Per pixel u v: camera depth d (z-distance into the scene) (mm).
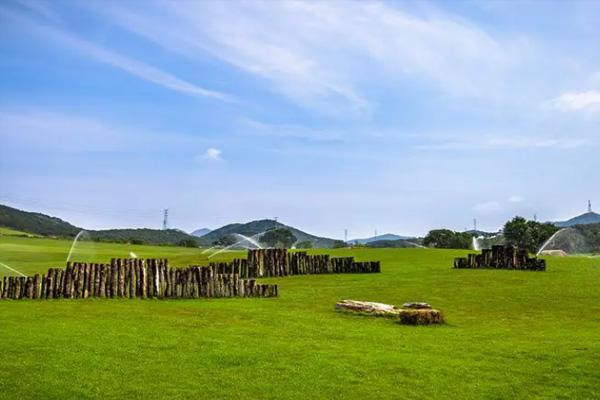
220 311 21656
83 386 11234
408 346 15336
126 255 59125
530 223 101438
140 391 11047
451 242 119625
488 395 11234
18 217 144000
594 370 12812
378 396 11070
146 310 21500
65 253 59969
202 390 11195
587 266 40094
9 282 24422
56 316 19359
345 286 30875
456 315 21547
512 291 27734
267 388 11398
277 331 17359
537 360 13742
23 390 10930
